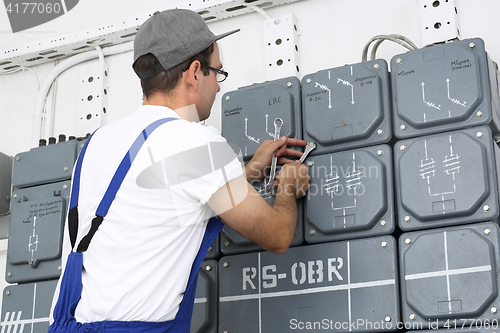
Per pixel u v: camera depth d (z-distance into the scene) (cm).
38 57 253
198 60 144
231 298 166
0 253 236
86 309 122
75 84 247
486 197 143
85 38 238
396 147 157
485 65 153
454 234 143
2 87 263
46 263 197
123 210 126
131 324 119
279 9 215
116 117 234
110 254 124
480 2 185
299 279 159
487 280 137
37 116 246
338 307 152
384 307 147
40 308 191
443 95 154
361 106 162
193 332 168
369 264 151
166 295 124
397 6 196
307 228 162
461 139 149
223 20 224
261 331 159
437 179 149
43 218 200
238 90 183
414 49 177
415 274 145
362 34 199
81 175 138
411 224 150
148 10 228
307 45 207
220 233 175
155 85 142
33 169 211
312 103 169
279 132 170
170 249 126
